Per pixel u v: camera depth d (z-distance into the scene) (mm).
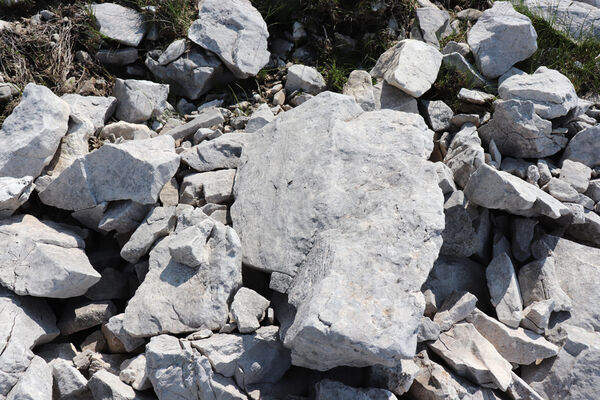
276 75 2256
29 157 1834
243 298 1679
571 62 2352
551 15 2473
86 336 1780
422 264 1632
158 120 2121
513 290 1782
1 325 1644
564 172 2004
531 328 1750
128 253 1782
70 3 2246
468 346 1706
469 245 1850
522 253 1884
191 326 1665
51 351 1716
